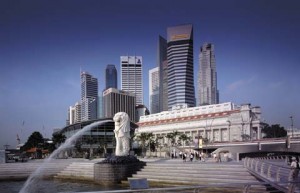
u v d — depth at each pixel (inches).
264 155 6043.3
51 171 2536.9
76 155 5748.0
